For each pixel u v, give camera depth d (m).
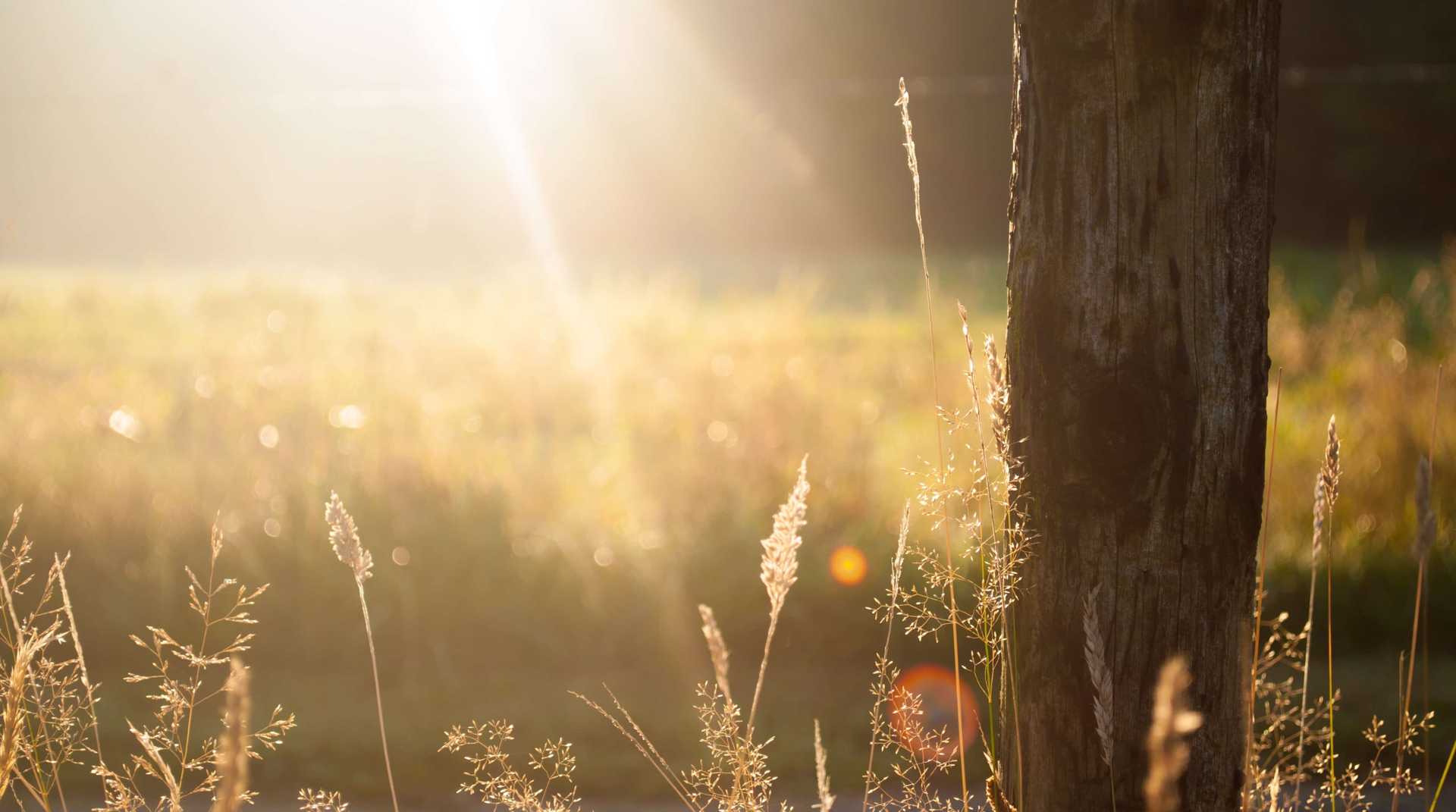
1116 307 1.92
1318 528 2.30
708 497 6.69
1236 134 1.91
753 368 11.18
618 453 8.03
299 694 5.27
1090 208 1.93
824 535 6.13
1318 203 36.22
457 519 6.12
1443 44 36.09
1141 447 1.93
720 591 5.75
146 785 4.24
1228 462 1.95
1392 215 35.59
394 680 5.49
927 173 33.78
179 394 9.34
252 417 8.45
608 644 5.68
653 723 4.88
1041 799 2.04
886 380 11.30
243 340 13.73
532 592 5.80
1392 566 5.83
